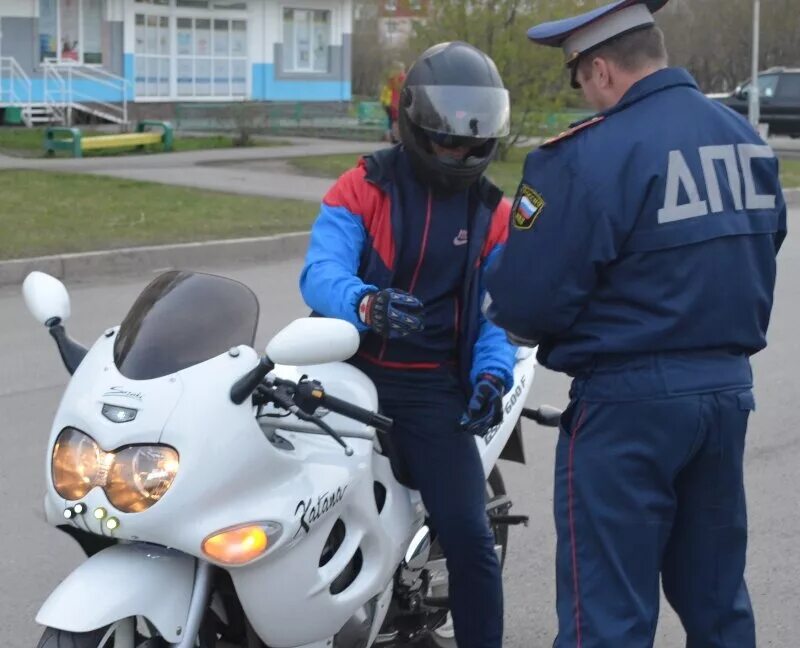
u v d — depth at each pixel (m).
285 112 32.84
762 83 32.19
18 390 7.43
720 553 3.35
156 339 3.13
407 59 26.44
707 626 3.40
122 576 2.98
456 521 3.67
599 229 3.09
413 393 3.71
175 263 12.10
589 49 3.26
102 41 33.19
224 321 3.20
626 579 3.18
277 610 3.19
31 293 3.60
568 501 3.25
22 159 22.62
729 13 46.59
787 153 28.59
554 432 7.02
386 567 3.55
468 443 3.75
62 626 2.87
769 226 3.27
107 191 17.11
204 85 36.12
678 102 3.20
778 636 4.59
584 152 3.13
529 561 5.21
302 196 17.06
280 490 3.12
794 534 5.55
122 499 2.93
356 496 3.39
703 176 3.14
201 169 21.08
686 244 3.11
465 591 3.77
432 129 3.49
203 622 3.30
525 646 4.49
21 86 31.09
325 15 38.91
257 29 37.22
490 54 22.53
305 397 3.11
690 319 3.12
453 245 3.71
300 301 10.23
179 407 2.99
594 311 3.20
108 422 2.97
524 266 3.16
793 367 8.48
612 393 3.17
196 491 2.95
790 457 6.60
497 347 3.71
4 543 5.21
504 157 22.72
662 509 3.20
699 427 3.14
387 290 3.31
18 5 31.12
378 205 3.67
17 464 6.15
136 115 34.22
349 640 3.50
